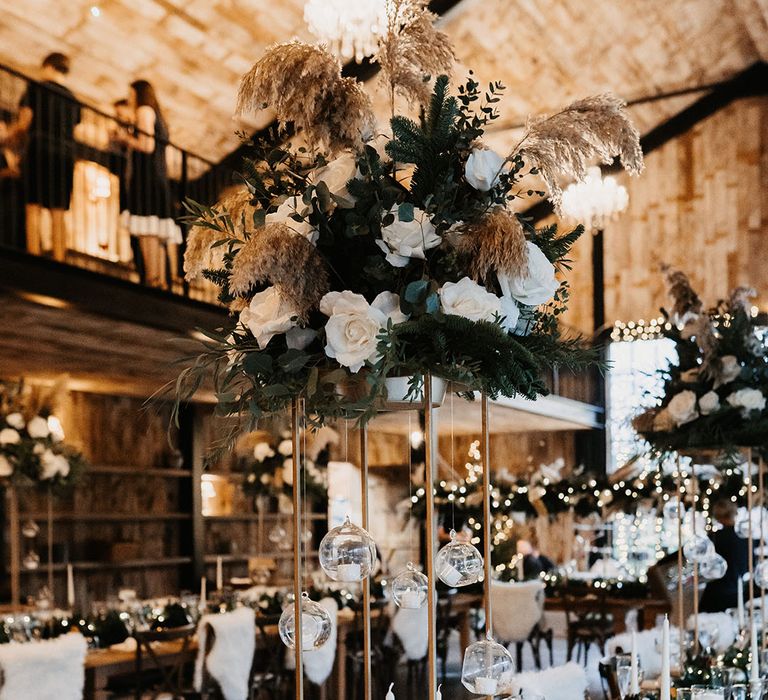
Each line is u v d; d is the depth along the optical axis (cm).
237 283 204
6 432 782
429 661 217
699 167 1586
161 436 1181
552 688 350
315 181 220
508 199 219
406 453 1544
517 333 226
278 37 1034
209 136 1120
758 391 461
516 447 1688
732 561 681
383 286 216
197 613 742
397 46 218
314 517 1387
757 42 1447
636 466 1129
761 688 368
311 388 206
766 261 1545
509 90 1356
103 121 1004
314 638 228
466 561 234
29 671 502
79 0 912
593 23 1289
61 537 1041
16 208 771
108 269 848
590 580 1048
